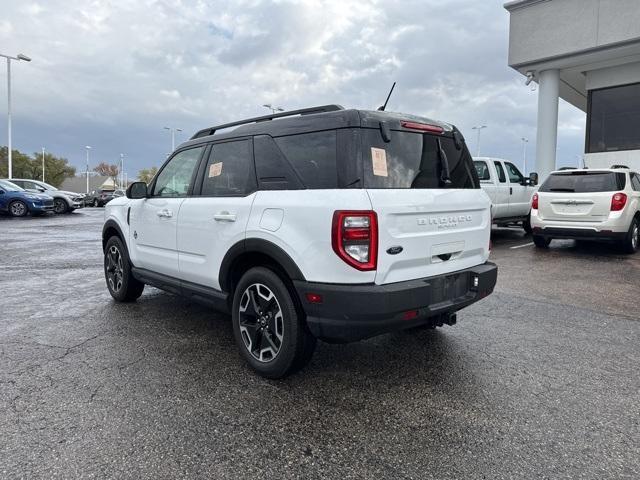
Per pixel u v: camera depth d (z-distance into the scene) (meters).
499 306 5.52
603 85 14.40
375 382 3.48
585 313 5.24
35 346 4.18
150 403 3.13
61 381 3.45
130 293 5.58
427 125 3.69
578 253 9.30
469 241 3.78
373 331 3.08
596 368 3.74
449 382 3.48
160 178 4.89
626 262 8.27
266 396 3.25
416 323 3.31
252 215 3.55
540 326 4.79
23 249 10.45
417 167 3.50
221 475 2.38
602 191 8.77
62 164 79.81
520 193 11.94
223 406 3.10
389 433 2.78
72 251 10.18
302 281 3.18
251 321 3.69
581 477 2.37
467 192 3.84
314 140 3.35
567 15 13.05
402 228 3.17
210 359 3.91
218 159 4.13
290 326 3.32
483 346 4.21
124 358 3.91
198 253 4.15
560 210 9.14
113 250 5.70
